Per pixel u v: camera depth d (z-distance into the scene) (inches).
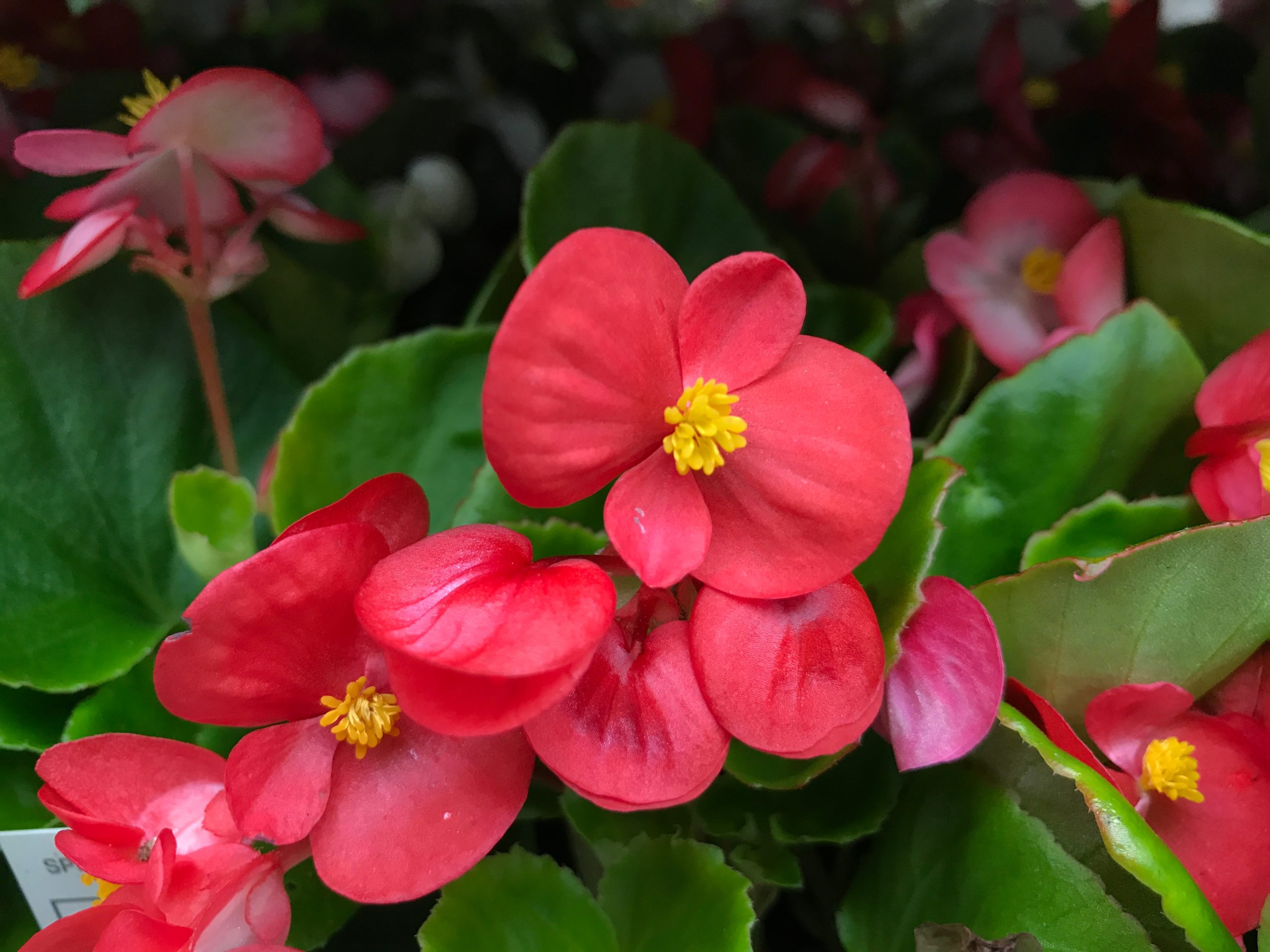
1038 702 4.9
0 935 5.7
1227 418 5.8
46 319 6.6
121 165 5.8
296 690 4.2
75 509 6.6
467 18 9.1
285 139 5.7
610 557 4.3
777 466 4.2
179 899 4.2
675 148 7.3
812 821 5.3
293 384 7.2
